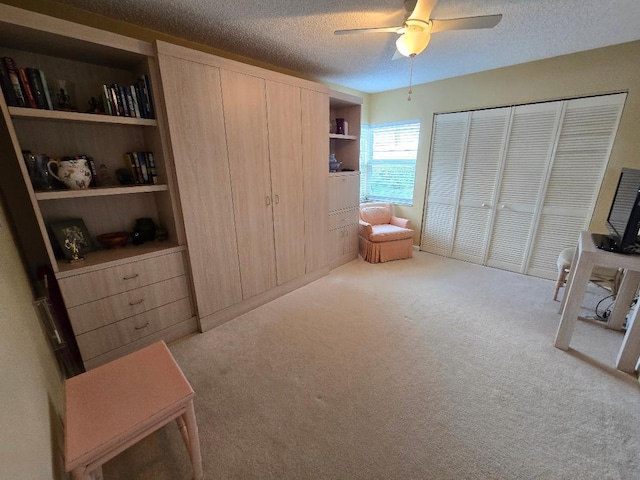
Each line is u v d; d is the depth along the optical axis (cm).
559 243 315
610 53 258
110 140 203
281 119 256
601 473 124
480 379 178
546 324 238
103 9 182
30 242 176
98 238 199
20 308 111
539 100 302
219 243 229
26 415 80
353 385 174
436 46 254
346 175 354
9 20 130
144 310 200
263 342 217
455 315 253
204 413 156
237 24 205
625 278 216
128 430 96
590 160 285
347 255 388
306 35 224
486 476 123
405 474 124
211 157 212
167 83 180
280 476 124
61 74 180
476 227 375
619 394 166
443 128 380
